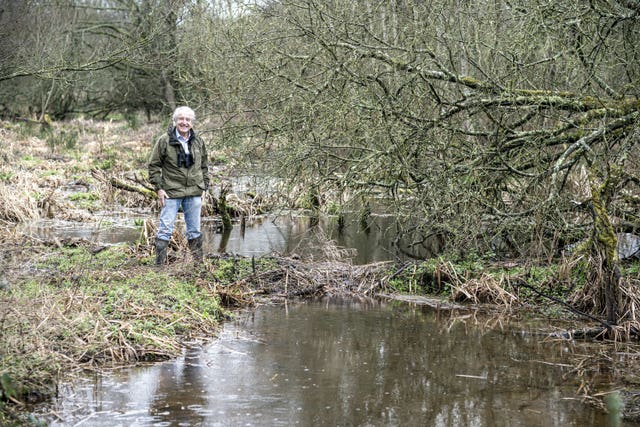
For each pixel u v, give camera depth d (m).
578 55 8.51
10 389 4.55
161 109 31.39
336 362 5.99
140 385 5.30
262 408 4.93
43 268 8.17
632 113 8.12
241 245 11.29
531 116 8.95
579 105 8.56
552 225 8.86
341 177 9.97
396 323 7.31
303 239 11.88
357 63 9.19
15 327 5.52
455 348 6.45
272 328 7.03
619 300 6.88
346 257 10.52
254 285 8.61
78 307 6.35
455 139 9.66
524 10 8.83
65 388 5.19
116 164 19.80
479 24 9.05
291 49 10.75
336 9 9.59
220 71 12.05
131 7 24.67
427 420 4.78
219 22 13.05
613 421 4.81
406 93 9.30
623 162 7.80
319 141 9.91
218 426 4.59
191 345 6.35
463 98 8.72
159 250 8.79
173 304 7.04
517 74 8.62
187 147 8.80
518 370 5.86
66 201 14.67
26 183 15.13
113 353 5.85
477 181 8.70
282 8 10.63
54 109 32.50
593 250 7.63
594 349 6.44
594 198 7.16
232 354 6.15
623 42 8.61
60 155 21.69
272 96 10.85
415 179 9.62
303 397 5.16
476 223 8.84
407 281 9.00
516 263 9.12
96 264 8.53
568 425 4.73
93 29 26.97
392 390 5.35
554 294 8.02
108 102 32.31
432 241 11.80
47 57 17.03
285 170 10.78
